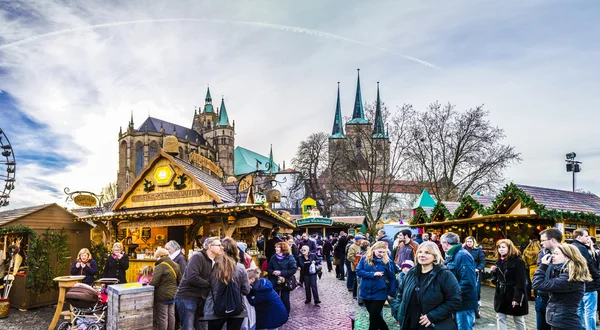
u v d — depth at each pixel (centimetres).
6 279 1168
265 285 679
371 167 4500
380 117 4494
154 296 734
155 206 1400
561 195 1553
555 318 532
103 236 1576
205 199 1311
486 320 972
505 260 694
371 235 4169
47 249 1226
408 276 521
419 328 499
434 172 4231
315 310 1123
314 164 5812
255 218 1239
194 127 15700
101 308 805
